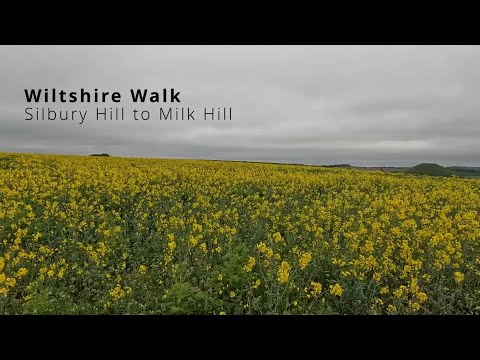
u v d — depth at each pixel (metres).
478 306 6.57
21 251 8.58
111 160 30.58
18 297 7.12
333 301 6.79
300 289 6.88
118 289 6.51
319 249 8.88
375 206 14.14
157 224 11.23
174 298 6.53
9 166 22.36
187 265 8.16
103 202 14.98
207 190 17.73
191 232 9.91
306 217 11.70
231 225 11.52
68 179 18.98
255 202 15.79
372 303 6.59
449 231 10.65
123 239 10.13
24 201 13.52
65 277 7.81
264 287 6.96
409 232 10.70
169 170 23.59
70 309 6.20
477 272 7.46
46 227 10.80
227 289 6.99
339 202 15.16
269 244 9.56
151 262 8.97
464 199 17.83
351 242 9.23
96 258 8.11
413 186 22.73
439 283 7.18
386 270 7.52
